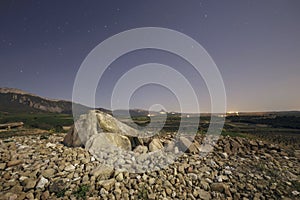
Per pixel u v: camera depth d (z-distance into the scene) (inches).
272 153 415.5
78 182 257.4
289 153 430.9
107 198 232.4
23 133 765.3
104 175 273.9
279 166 346.9
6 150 367.2
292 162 373.1
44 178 258.5
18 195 229.0
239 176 303.4
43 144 414.0
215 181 289.7
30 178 263.1
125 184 261.3
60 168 289.1
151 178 278.1
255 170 326.6
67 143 417.1
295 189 273.9
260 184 283.0
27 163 308.7
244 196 256.7
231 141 443.8
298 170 335.3
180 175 292.7
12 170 286.8
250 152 410.9
